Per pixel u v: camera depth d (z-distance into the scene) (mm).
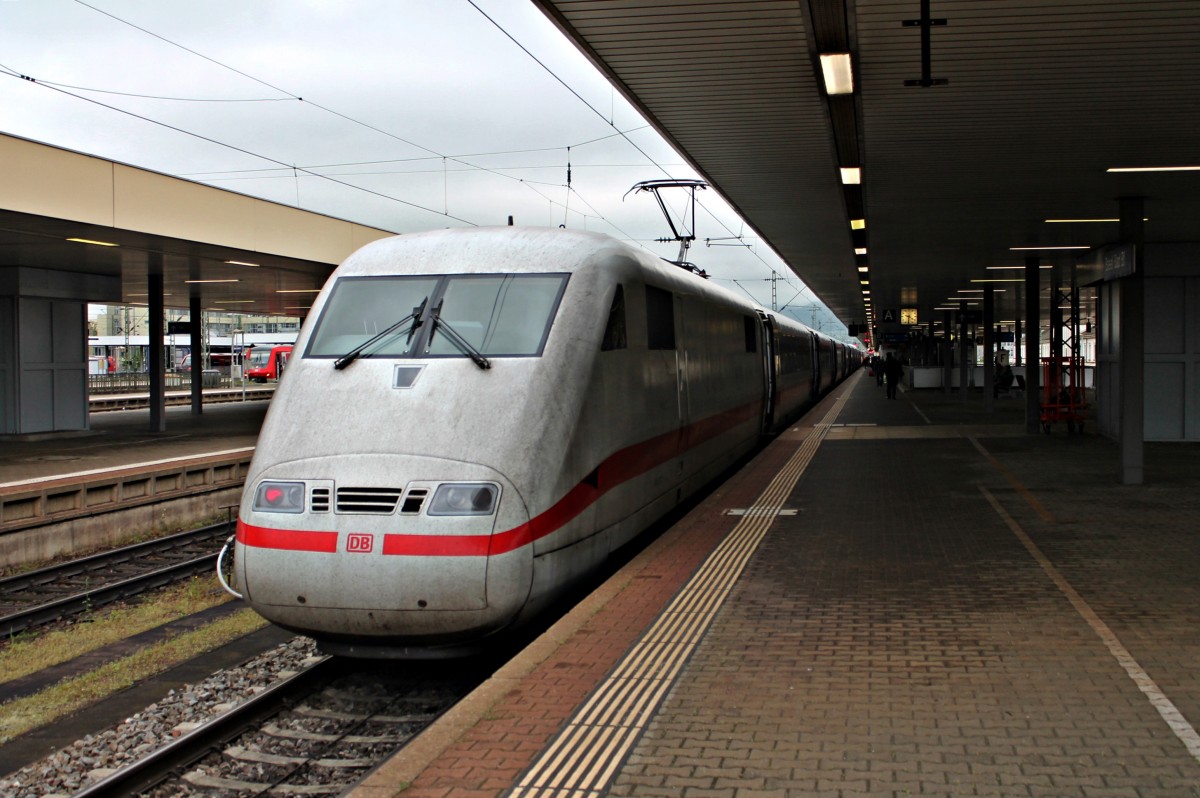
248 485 7891
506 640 8133
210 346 96562
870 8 7738
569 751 5117
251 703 7547
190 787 6598
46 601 12859
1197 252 19547
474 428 7785
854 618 7520
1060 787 4570
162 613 11930
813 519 11836
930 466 17062
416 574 7262
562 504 8031
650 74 9586
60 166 17031
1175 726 5277
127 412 40188
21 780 6883
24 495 15359
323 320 9031
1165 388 19828
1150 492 13734
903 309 49750
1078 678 6070
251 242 21969
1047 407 23125
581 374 8656
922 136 11273
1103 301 21906
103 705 8391
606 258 9812
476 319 8758
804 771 4801
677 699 5832
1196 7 7520
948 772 4754
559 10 7961
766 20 8156
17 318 25453
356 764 6859
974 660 6457
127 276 28234
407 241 9812
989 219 17031
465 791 4691
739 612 7738
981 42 8352
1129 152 11836
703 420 13453
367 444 7770
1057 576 8766
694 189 22406
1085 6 7523
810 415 32344
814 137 12016
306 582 7422
